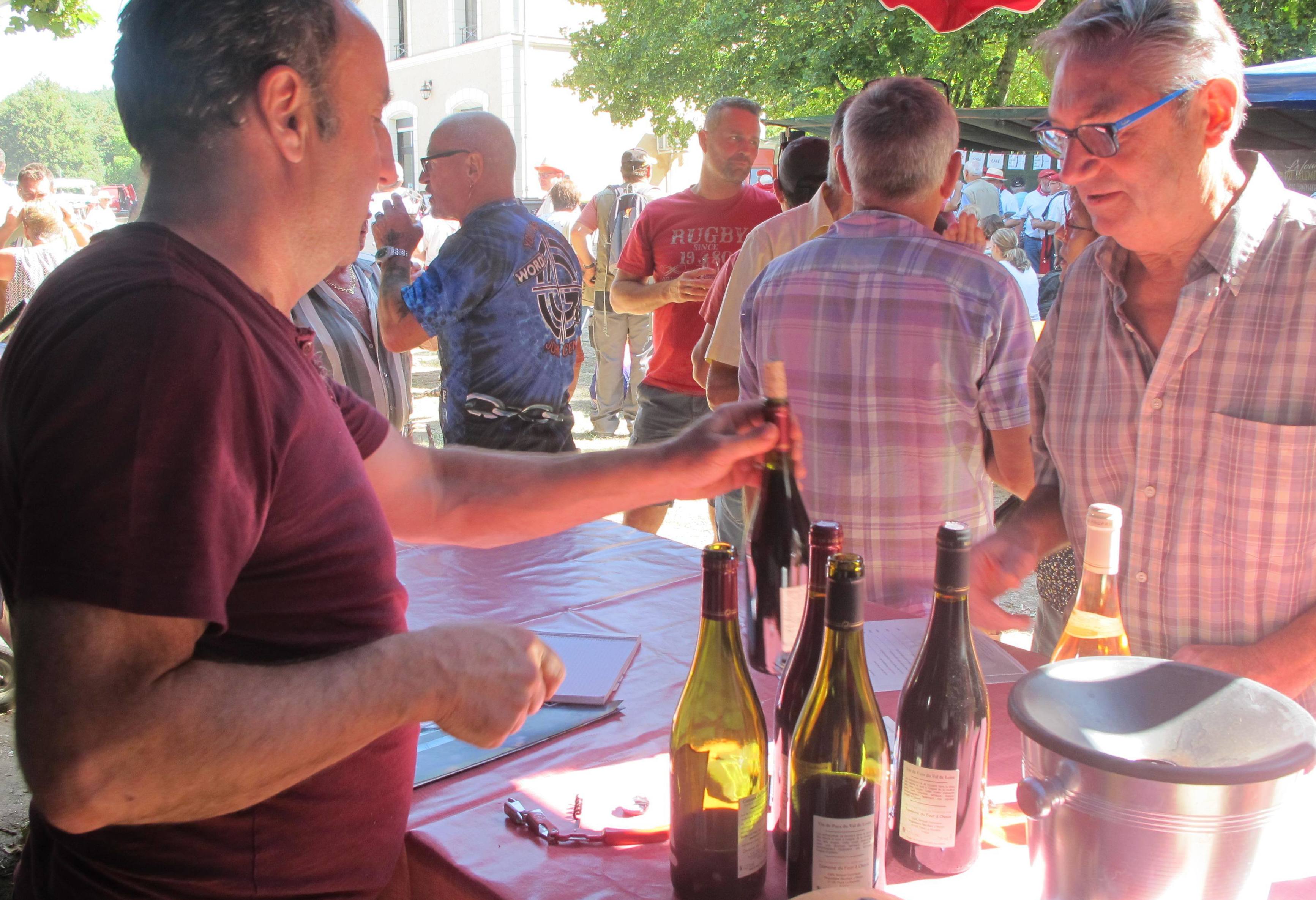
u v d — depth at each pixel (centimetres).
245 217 100
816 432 226
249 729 87
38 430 83
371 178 109
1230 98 152
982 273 214
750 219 419
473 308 325
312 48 100
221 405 86
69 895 104
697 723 109
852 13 1301
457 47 2395
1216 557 167
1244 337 159
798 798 102
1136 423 172
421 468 154
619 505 155
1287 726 89
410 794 119
